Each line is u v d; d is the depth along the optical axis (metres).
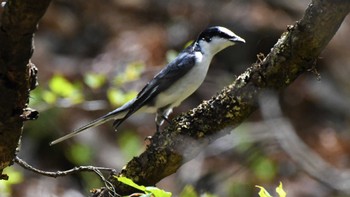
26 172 12.21
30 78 4.89
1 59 4.60
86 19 15.41
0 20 4.50
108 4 15.71
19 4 4.25
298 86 14.74
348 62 15.20
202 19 15.06
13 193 11.55
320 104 14.62
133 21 15.32
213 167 12.19
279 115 12.65
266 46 14.54
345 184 11.86
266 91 5.48
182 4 15.45
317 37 5.11
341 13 4.95
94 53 14.64
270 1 14.98
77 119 12.84
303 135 14.02
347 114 14.66
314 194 11.94
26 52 4.59
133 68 10.13
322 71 15.15
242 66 14.30
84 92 12.23
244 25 14.70
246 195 11.98
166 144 5.75
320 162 12.35
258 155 12.36
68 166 12.74
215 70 14.12
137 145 12.13
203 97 13.48
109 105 11.00
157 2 15.61
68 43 14.77
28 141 12.71
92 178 12.00
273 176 12.22
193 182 11.70
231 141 12.33
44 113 12.67
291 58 5.30
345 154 13.33
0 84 4.73
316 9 5.01
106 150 12.56
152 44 14.40
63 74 13.37
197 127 5.70
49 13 15.12
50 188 12.01
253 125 12.66
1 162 5.25
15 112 4.91
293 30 5.25
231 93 5.61
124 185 5.77
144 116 13.07
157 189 4.50
